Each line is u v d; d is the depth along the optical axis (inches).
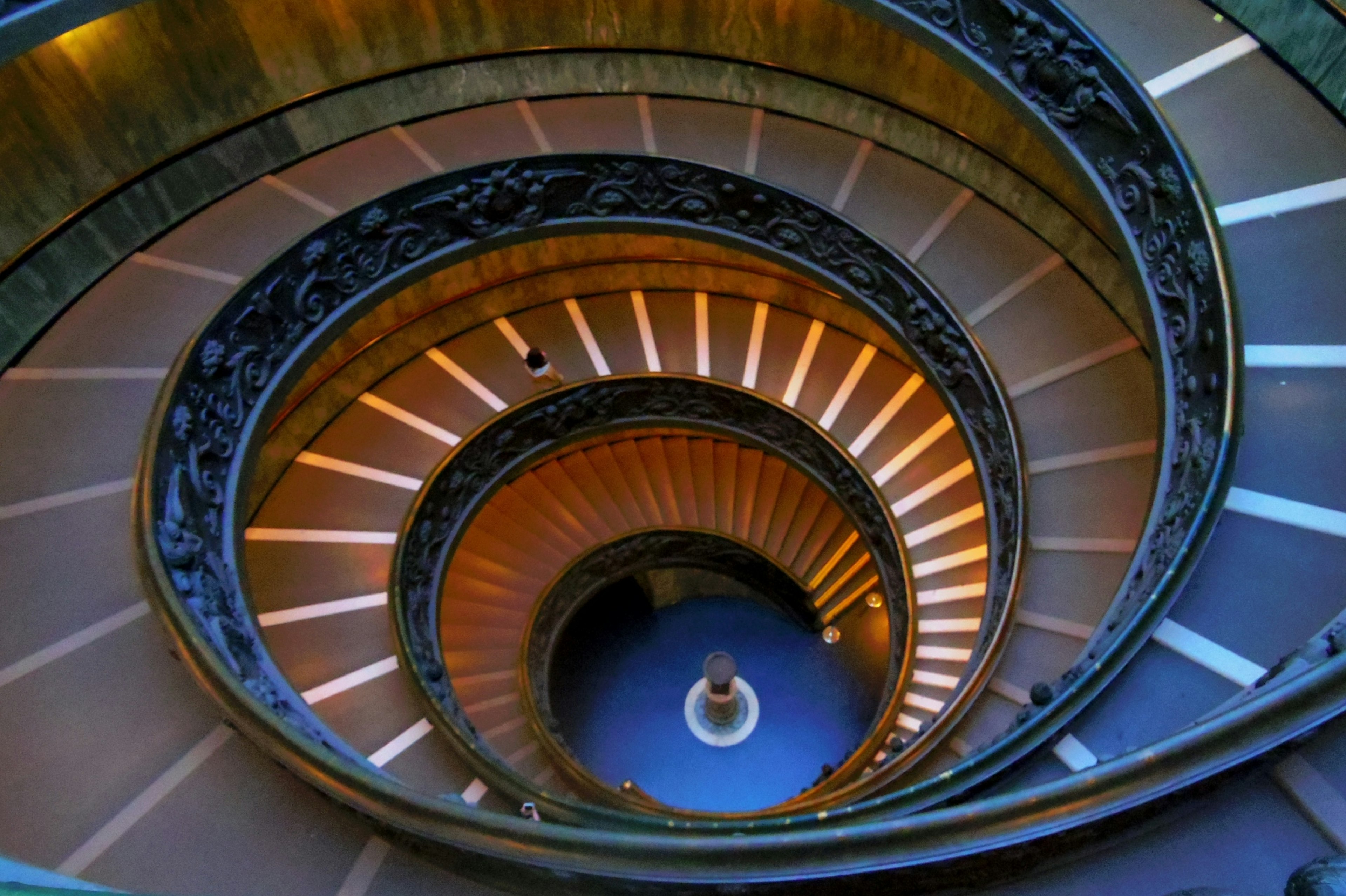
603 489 541.6
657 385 494.3
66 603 235.8
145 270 350.9
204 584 244.1
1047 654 292.0
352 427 458.0
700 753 597.9
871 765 380.8
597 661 642.8
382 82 412.5
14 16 257.6
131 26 316.5
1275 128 253.4
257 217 378.3
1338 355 213.2
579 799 402.9
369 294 396.8
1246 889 106.2
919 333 394.9
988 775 181.3
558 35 427.2
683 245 484.1
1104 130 271.1
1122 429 338.6
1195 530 187.0
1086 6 292.5
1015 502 326.3
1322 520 190.2
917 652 401.7
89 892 76.3
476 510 481.1
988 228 409.4
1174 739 105.5
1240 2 275.3
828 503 552.4
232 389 323.3
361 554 416.5
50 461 284.8
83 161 326.0
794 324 510.0
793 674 625.0
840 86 426.6
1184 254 234.1
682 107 454.9
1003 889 115.6
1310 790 108.7
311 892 158.2
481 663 468.4
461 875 149.8
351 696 360.2
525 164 406.0
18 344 316.5
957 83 383.6
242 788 180.4
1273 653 176.9
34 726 202.8
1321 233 233.8
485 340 498.0
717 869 119.3
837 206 422.6
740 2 407.2
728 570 622.8
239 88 366.6
